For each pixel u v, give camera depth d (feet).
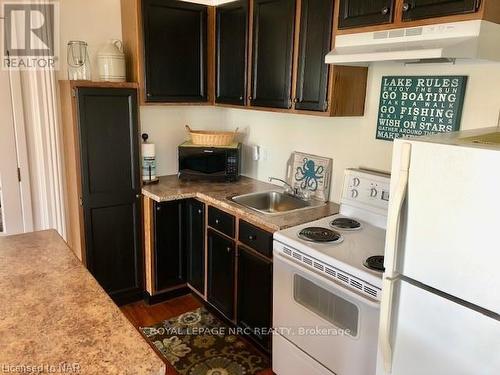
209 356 8.16
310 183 8.99
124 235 9.65
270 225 7.24
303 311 6.53
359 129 7.92
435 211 4.13
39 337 3.68
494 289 3.79
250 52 8.71
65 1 8.91
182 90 9.75
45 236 6.35
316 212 8.02
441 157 4.00
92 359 3.39
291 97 7.88
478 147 3.77
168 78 9.48
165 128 10.82
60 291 4.56
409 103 6.95
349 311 5.82
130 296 10.05
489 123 5.99
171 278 10.19
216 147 10.16
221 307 9.03
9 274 4.96
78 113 8.51
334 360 6.16
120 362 3.36
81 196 8.91
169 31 9.28
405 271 4.52
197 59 9.84
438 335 4.32
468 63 6.12
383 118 7.42
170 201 9.65
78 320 3.98
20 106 8.77
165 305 10.09
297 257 6.48
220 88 9.82
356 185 7.68
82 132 8.63
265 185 10.08
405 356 4.68
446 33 5.25
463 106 6.26
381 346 4.79
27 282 4.76
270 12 8.07
